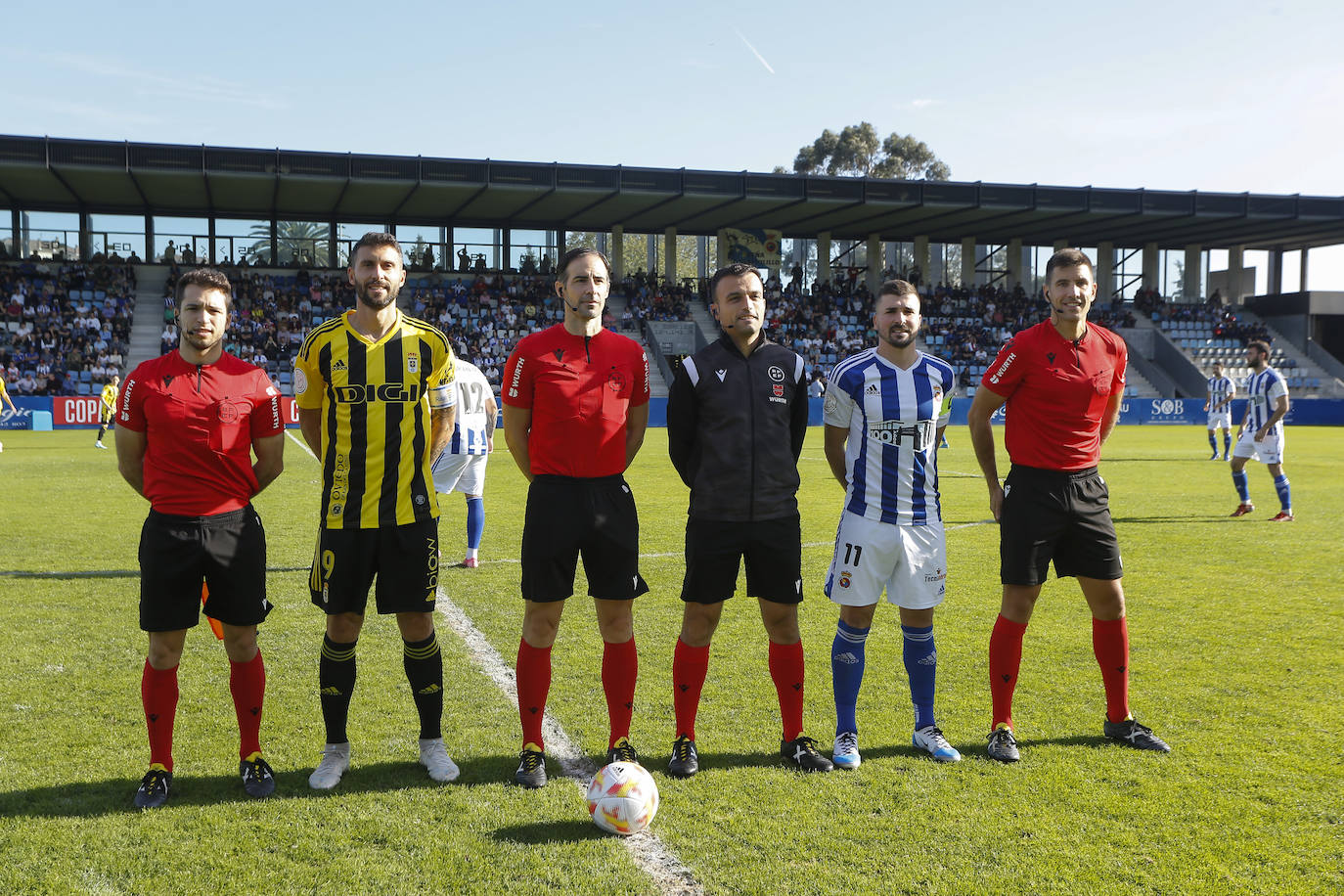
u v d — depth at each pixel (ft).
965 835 10.11
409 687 14.94
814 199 96.73
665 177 93.25
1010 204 101.19
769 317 113.70
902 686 15.14
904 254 128.77
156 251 99.45
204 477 11.13
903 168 185.37
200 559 11.04
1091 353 12.71
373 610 19.65
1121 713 12.86
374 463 11.50
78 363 87.51
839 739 12.12
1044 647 17.13
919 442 12.37
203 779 11.51
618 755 11.85
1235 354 118.62
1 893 8.91
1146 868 9.45
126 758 12.08
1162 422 101.45
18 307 90.33
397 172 86.38
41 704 13.94
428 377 11.89
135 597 20.40
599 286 11.93
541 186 90.27
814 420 97.09
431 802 10.95
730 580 12.10
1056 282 12.55
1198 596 21.06
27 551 25.50
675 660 12.25
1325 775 11.63
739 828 10.30
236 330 94.38
